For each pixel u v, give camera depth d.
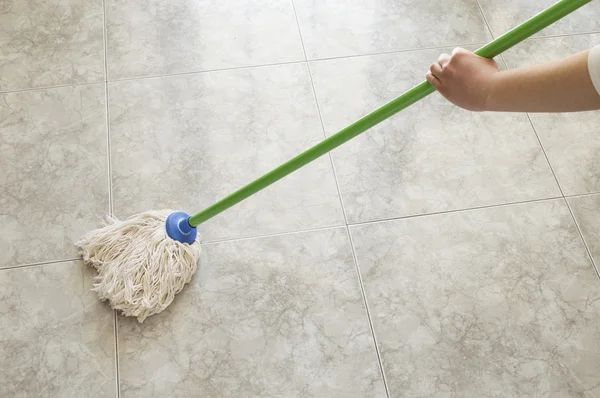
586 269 1.51
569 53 1.83
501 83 0.85
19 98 1.69
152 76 1.74
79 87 1.72
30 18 1.83
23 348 1.38
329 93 1.74
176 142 1.65
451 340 1.42
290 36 1.83
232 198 1.35
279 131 1.67
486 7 1.91
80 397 1.34
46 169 1.59
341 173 1.62
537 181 1.62
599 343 1.42
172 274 1.40
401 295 1.47
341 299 1.46
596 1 1.92
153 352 1.38
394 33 1.85
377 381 1.37
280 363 1.38
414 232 1.54
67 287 1.45
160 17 1.85
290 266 1.49
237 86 1.74
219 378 1.37
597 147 1.68
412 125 1.69
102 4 1.86
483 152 1.66
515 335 1.43
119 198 1.56
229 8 1.88
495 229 1.56
